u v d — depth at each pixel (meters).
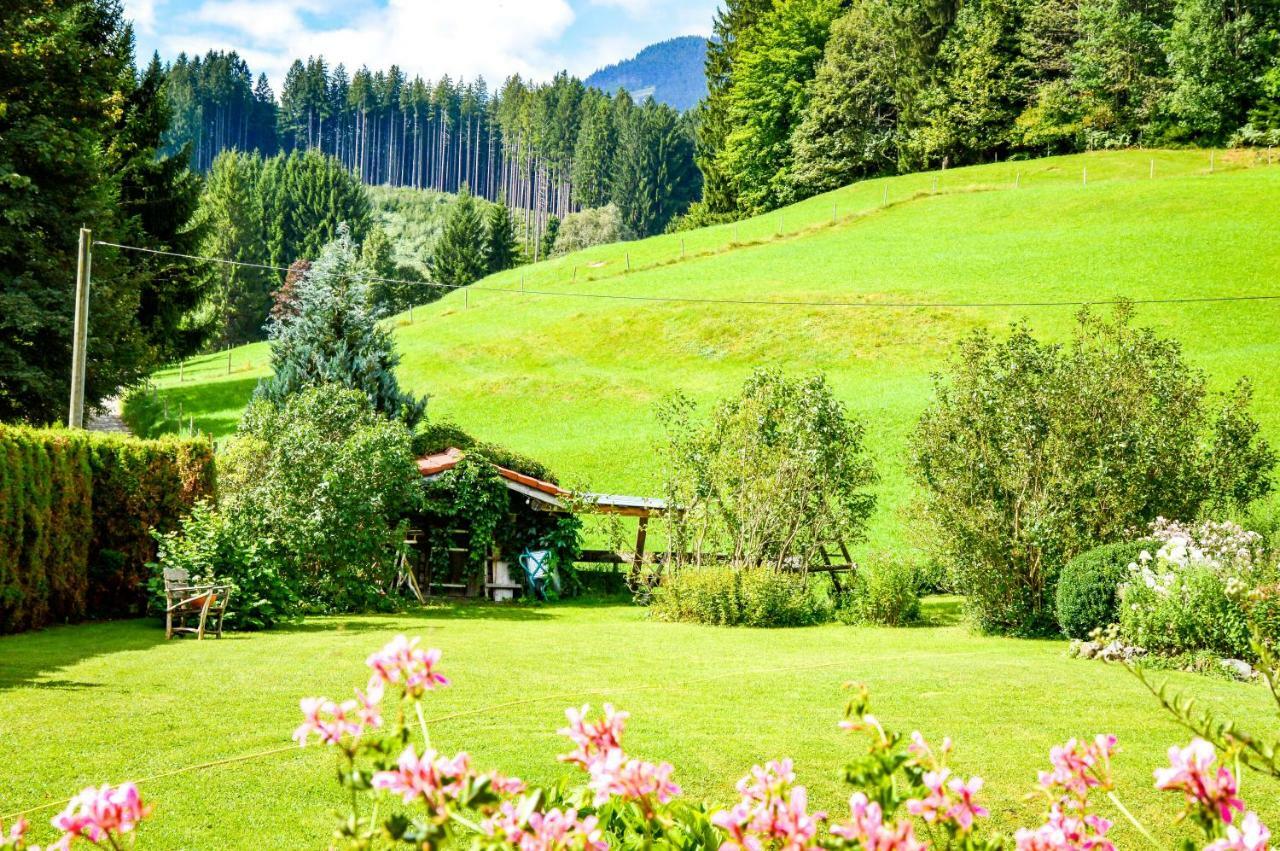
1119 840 6.24
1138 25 73.00
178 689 9.55
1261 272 44.97
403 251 127.12
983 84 77.50
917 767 2.43
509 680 10.69
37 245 27.83
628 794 2.39
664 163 132.88
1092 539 16.88
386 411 28.73
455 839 5.16
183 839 5.68
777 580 18.95
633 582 23.52
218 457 21.67
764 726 8.59
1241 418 19.14
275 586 16.45
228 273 93.75
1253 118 69.94
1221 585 12.45
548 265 76.56
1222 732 2.44
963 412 18.23
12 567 13.60
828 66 82.12
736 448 20.84
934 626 18.28
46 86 29.19
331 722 2.20
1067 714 9.34
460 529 24.62
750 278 56.72
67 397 28.72
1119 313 19.97
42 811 5.98
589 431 39.94
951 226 60.84
